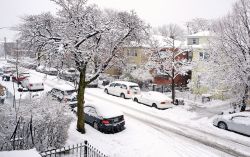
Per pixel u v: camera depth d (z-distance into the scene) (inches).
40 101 467.5
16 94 946.7
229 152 536.7
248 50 794.8
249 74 769.6
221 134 657.0
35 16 555.8
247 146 575.5
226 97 1047.6
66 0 520.1
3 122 399.5
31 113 410.3
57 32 538.0
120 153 498.3
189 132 664.4
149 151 520.4
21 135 394.6
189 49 1222.3
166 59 1114.1
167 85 1406.3
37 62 569.6
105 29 512.7
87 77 773.9
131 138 587.5
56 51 513.7
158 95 951.6
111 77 1588.3
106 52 583.8
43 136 416.2
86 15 524.7
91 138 563.2
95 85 1375.5
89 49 541.6
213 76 932.0
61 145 430.6
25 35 558.6
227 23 838.5
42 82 1093.1
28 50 598.2
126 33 577.0
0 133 383.9
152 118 787.4
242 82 804.0
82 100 583.5
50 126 424.2
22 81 1147.3
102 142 548.1
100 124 617.9
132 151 514.3
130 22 570.6
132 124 702.5
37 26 543.2
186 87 1435.8
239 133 669.9
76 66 563.5
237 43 812.0
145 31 597.6
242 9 804.0
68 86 896.9
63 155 410.0
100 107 648.4
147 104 961.5
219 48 898.7
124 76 1448.1
